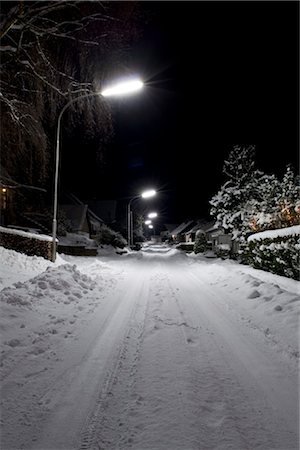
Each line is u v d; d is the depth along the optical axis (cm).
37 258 1369
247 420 342
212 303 906
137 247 5169
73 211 4631
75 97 1422
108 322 687
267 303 822
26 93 1358
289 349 537
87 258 2433
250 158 3031
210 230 4806
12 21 970
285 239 1222
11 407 360
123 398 381
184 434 317
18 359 480
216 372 454
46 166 1681
